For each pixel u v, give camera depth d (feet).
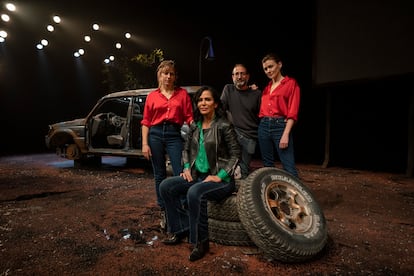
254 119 11.03
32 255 7.50
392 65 18.26
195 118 8.36
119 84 35.63
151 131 9.55
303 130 37.52
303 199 8.16
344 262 7.13
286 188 8.30
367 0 19.43
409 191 14.60
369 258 7.34
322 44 22.45
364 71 19.72
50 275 6.53
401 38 17.83
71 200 12.85
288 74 36.40
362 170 21.35
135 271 6.69
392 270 6.75
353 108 25.26
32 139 42.57
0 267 6.88
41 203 12.39
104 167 22.43
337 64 21.40
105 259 7.29
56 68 41.65
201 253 7.29
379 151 26.22
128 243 8.26
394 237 8.71
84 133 20.94
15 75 39.45
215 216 8.11
